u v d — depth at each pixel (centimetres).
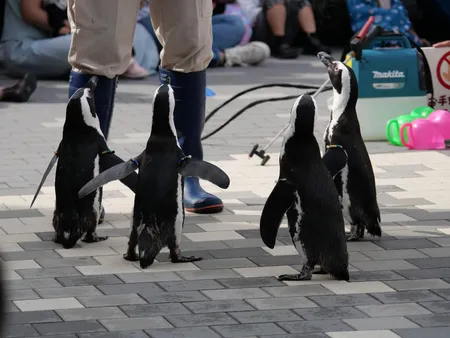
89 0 710
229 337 531
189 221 761
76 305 578
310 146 611
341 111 688
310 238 610
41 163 948
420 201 824
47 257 669
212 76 1525
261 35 1753
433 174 920
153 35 1572
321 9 1848
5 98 1271
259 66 1650
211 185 872
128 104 1280
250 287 612
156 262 661
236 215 780
